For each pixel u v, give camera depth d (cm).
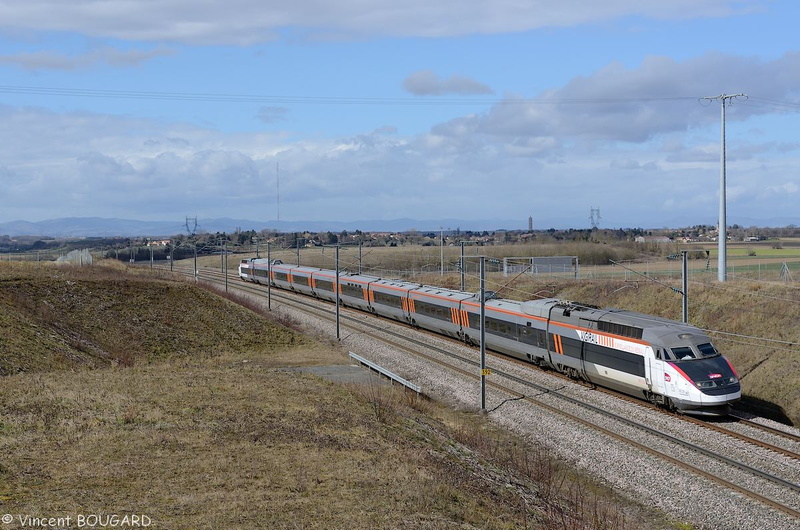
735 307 4981
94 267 7744
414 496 1970
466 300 5200
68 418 2567
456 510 1944
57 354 4250
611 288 6462
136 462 2105
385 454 2391
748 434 2895
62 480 1903
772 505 2202
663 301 5631
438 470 2311
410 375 4466
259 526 1661
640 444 2817
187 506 1764
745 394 4034
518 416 3416
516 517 2041
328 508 1819
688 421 3083
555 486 2531
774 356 4234
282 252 17700
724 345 4662
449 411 3675
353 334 5919
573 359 3881
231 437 2444
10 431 2350
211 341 5688
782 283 5222
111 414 2680
